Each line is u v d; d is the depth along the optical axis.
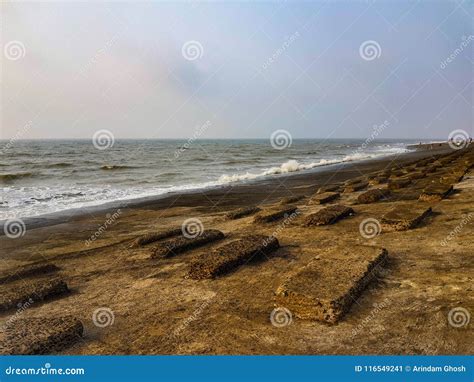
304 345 3.14
